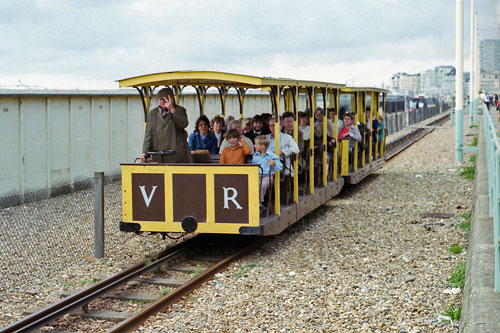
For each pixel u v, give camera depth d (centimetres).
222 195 864
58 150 1555
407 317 627
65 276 817
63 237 1038
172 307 684
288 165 1023
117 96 1770
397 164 2145
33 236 1046
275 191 949
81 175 1642
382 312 645
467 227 1048
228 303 690
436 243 957
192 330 612
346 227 1107
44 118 1506
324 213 1251
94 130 1686
